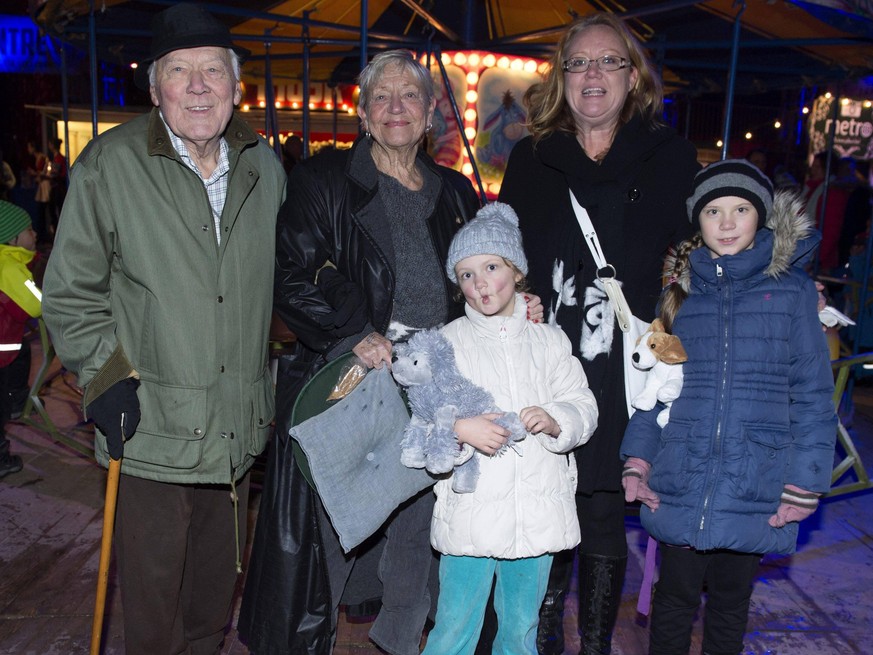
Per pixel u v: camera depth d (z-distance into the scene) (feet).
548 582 9.64
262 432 8.91
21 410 19.43
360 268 8.85
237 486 9.32
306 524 8.87
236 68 8.40
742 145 59.36
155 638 8.82
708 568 9.14
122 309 8.31
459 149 21.68
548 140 9.50
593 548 9.55
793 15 16.49
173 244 8.07
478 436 7.80
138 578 8.64
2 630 10.72
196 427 8.23
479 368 8.45
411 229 9.09
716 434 8.40
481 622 8.75
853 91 27.66
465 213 9.55
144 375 8.23
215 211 8.50
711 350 8.53
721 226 8.45
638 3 18.97
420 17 21.44
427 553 9.22
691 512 8.44
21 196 58.39
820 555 13.87
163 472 8.28
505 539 8.18
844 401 21.08
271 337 15.55
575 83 9.04
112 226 8.03
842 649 11.00
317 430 8.09
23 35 50.75
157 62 8.05
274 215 8.87
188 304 8.15
